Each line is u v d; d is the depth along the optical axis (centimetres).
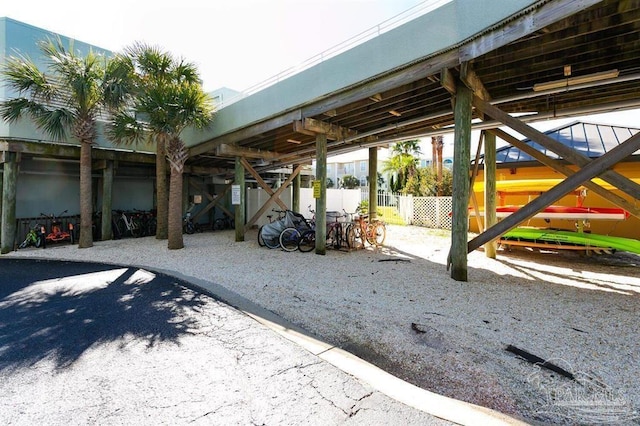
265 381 207
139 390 198
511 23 354
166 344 262
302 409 178
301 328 295
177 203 758
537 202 405
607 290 410
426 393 192
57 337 277
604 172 358
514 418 170
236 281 462
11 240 730
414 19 445
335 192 1447
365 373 215
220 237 1009
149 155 995
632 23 344
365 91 517
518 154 934
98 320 315
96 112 794
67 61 702
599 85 447
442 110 596
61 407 181
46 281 466
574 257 640
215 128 848
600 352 242
